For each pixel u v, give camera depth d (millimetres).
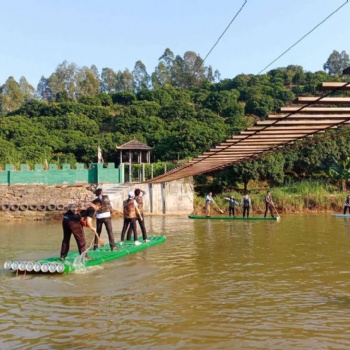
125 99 71688
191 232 18812
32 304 7367
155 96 67438
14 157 41250
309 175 39781
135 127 52344
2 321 6484
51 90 106188
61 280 9125
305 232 18344
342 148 39469
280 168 37031
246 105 63875
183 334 5883
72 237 17422
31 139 47438
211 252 12852
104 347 5441
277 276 9484
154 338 5738
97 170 30469
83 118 58125
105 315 6730
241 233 18188
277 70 84375
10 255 12773
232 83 76375
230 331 5992
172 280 9109
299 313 6805
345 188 36625
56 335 5879
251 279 9195
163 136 47156
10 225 25016
